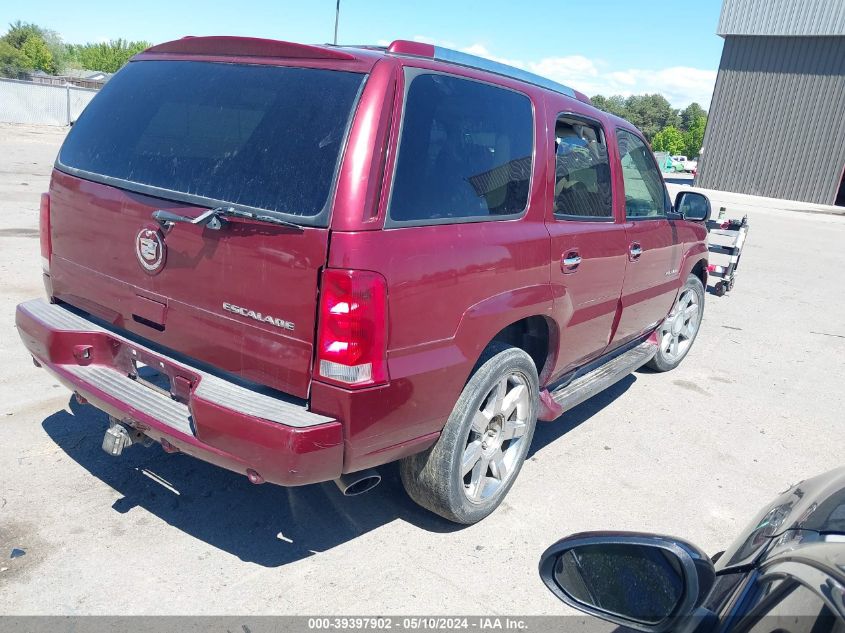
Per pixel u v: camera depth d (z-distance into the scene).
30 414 4.19
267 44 2.98
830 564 1.46
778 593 1.50
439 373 2.91
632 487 4.07
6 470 3.57
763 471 4.46
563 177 3.81
